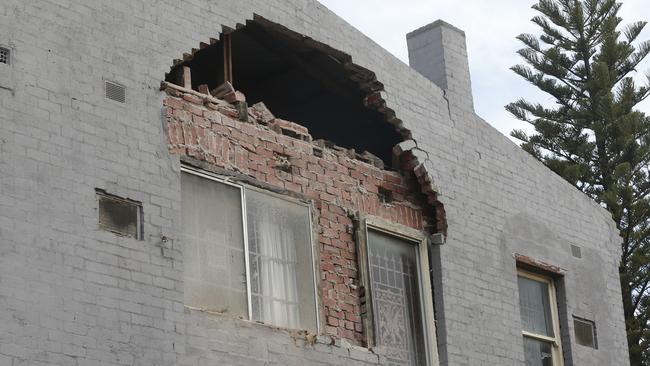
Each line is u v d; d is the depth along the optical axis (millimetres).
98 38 16531
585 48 38812
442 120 22047
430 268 20938
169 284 16172
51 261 14922
